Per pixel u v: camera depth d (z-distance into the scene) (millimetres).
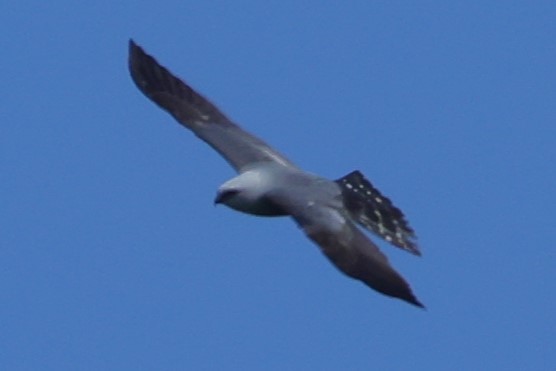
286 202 18703
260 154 20078
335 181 18531
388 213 18062
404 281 17516
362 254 17781
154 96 20969
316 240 18031
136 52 21172
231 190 19219
